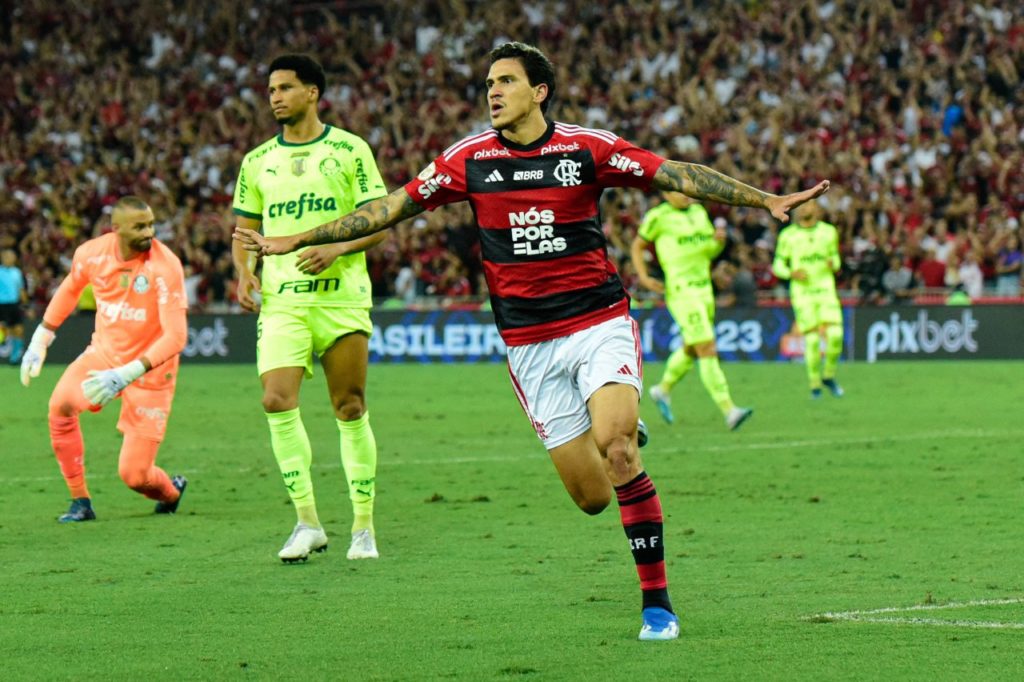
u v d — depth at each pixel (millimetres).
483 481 23734
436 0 83375
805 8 75250
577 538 17719
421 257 66000
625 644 11828
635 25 78062
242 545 17547
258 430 34031
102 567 15977
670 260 32875
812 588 14281
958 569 15320
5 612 13461
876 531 18031
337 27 83812
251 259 17156
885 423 33781
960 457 26406
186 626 12781
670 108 74188
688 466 25484
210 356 62906
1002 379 48656
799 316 42281
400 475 24625
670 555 16328
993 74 70812
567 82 76500
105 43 86750
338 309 16500
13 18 88000
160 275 19703
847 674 10656
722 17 76688
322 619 13039
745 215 65125
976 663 10977
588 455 13125
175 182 76000
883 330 59531
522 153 12750
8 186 77688
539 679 10656
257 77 82688
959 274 61375
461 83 79125
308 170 16719
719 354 60750
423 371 56312
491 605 13609
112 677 10914
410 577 15188
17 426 35531
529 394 13156
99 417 37188
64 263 72938
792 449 28203
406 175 73438
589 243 12812
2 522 19703
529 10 81438
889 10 73188
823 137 68688
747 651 11477
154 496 20344
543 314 12867
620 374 12484
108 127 80938
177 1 87125
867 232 63344
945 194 67125
